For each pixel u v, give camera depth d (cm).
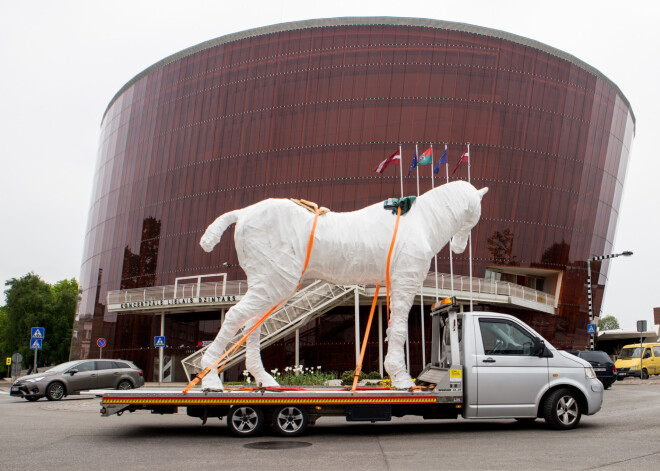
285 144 4209
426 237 1087
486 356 1005
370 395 969
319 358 3653
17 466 716
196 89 4634
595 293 4600
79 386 2147
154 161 4809
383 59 4119
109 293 3847
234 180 4338
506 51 4203
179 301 3550
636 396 1912
